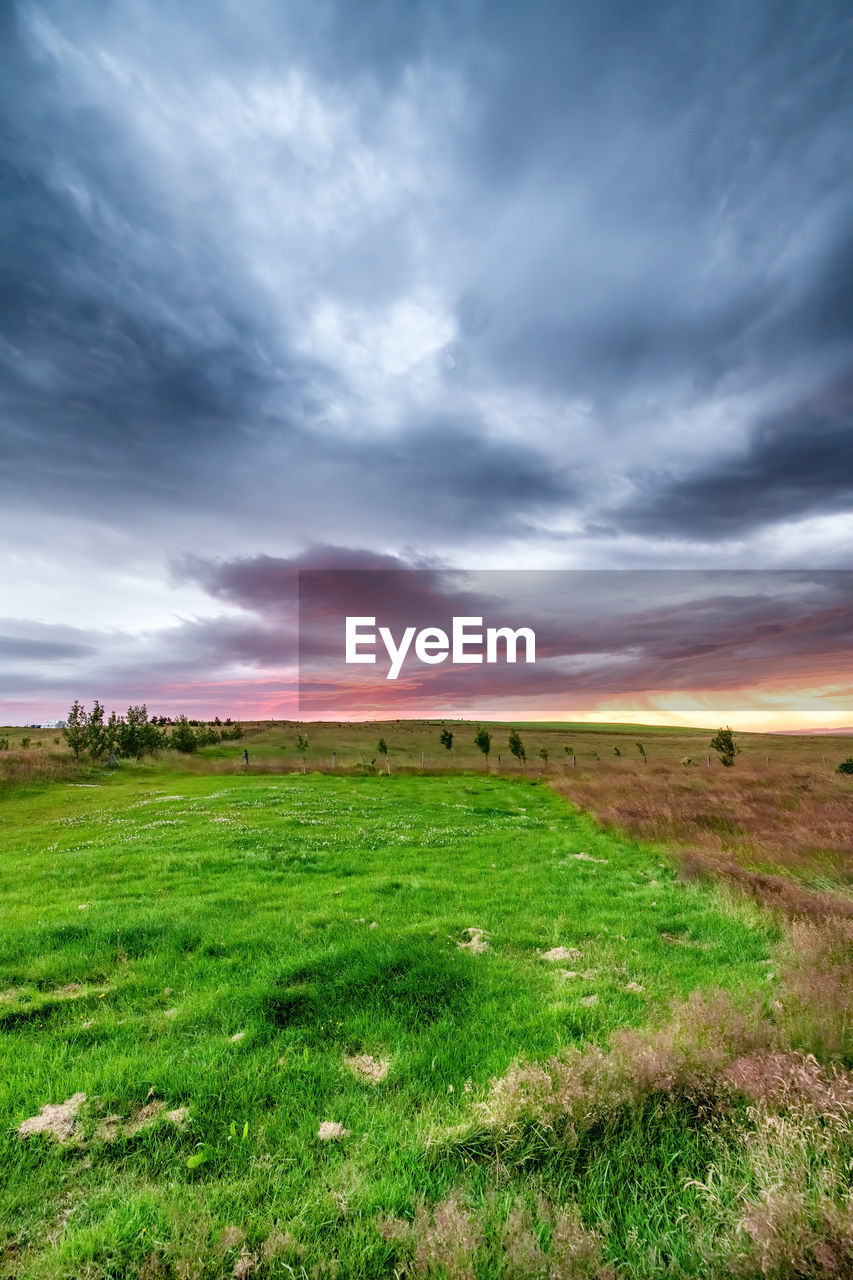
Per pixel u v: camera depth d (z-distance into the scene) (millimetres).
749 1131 4172
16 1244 3656
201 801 25906
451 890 12000
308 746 79438
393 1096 5176
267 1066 5555
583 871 13953
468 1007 6816
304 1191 4020
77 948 8664
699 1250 3287
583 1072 4816
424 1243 3311
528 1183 3936
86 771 40312
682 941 9289
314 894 11617
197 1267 3301
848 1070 4816
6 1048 6031
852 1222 3076
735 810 21062
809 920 9102
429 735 104938
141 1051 5898
